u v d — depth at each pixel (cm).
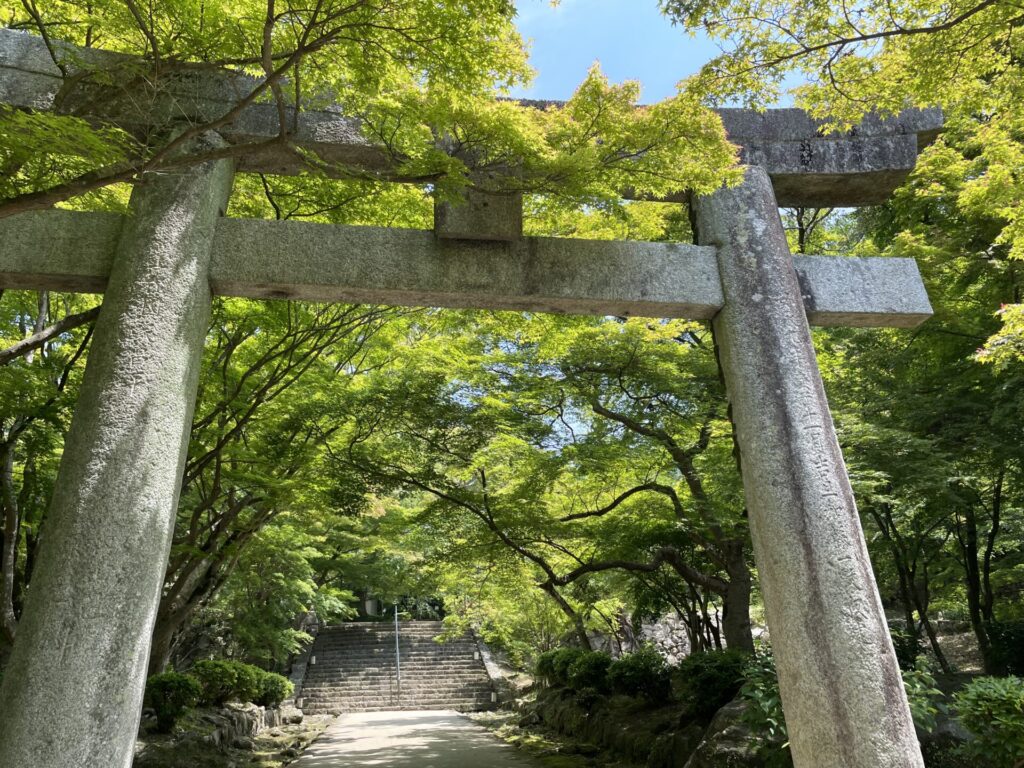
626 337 970
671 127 468
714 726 722
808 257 563
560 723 1384
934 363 1018
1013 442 862
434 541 1338
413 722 1792
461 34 404
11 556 787
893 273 566
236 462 1016
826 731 427
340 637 2769
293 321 895
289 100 534
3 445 766
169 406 440
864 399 1031
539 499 1118
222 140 521
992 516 1258
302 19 433
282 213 737
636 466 1121
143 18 452
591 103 466
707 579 1012
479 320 945
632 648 1872
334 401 994
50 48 432
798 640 447
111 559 400
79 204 584
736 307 527
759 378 504
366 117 510
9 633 771
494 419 1015
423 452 1080
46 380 746
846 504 475
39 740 368
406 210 702
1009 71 561
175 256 466
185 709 1105
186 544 862
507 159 490
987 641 1166
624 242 539
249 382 941
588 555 1284
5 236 467
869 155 591
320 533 1862
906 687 565
